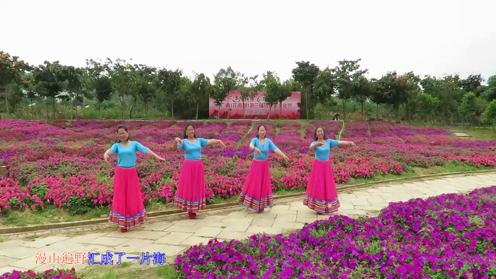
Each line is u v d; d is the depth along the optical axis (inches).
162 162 422.3
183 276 157.0
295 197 343.3
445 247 170.7
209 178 344.5
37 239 227.5
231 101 1499.8
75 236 232.5
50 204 286.0
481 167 544.4
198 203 264.8
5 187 297.3
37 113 1334.9
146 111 1529.3
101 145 621.6
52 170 369.4
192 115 1515.7
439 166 528.7
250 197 280.4
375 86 1382.9
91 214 275.1
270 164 449.4
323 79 1370.6
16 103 1347.2
